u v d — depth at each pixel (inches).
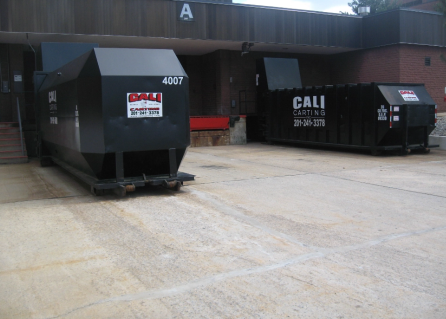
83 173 379.6
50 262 201.6
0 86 681.0
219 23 718.5
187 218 274.2
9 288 174.9
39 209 300.5
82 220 271.7
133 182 334.3
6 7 581.6
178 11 682.8
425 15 813.9
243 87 865.5
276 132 733.3
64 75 394.6
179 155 355.3
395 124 540.7
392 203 310.3
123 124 327.3
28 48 721.0
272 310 154.2
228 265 196.2
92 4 624.1
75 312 154.3
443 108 866.1
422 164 490.9
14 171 492.1
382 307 156.2
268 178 414.6
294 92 683.4
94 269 193.0
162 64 344.8
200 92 907.4
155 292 169.3
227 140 761.6
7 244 227.3
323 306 156.9
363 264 195.9
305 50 877.8
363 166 482.9
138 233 244.1
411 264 195.9
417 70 822.5
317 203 312.2
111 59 331.6
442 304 158.2
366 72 868.0
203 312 153.2
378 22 821.2
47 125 477.4
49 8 601.3
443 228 250.2
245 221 266.5
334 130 612.1
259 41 754.8
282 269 190.9
